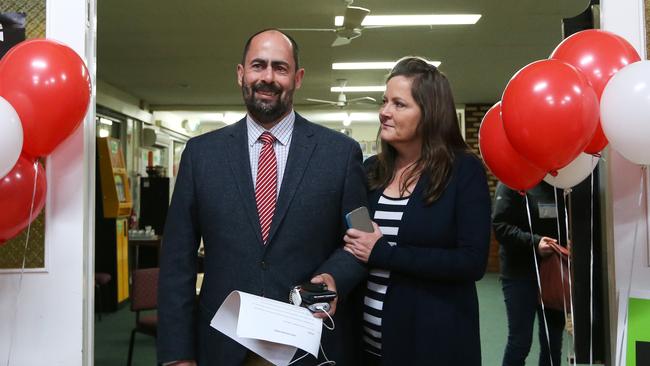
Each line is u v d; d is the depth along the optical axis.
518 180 1.57
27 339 1.50
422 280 1.51
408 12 4.42
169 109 8.93
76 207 1.51
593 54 1.35
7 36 1.47
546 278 2.46
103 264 5.56
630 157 1.25
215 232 1.47
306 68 6.43
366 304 1.60
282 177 1.50
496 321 4.83
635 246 1.51
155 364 3.80
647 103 1.15
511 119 1.29
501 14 4.47
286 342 1.25
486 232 1.49
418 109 1.54
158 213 6.91
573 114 1.22
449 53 5.74
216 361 1.44
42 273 1.50
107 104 7.07
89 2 1.55
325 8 4.32
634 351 1.42
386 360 1.51
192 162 1.55
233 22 4.66
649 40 1.51
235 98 8.24
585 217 1.84
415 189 1.55
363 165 1.68
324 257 1.52
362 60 6.05
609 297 1.57
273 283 1.43
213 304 1.46
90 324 1.57
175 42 5.25
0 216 1.24
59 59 1.23
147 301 3.17
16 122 1.13
